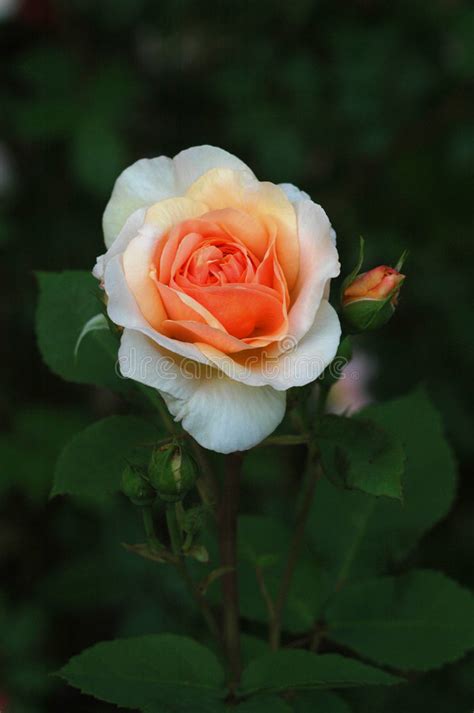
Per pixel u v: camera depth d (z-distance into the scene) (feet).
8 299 5.41
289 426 3.66
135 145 5.65
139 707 2.20
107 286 2.10
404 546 2.57
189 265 2.14
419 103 5.60
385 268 2.21
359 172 5.63
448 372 5.18
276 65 5.40
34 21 5.49
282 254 2.16
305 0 5.43
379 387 5.16
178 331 2.13
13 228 5.30
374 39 5.40
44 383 5.32
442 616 2.46
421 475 2.57
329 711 2.38
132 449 2.37
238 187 2.17
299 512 2.45
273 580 2.56
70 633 4.58
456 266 5.45
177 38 5.58
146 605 4.30
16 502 4.93
